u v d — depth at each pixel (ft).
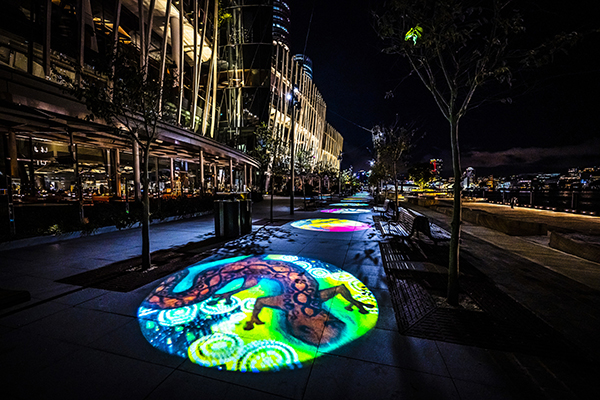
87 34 61.87
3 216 26.09
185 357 8.23
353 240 25.84
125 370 7.64
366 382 7.11
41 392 6.77
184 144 56.24
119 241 25.36
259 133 56.03
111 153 68.18
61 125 33.30
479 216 35.04
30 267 17.28
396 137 41.75
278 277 15.35
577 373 7.38
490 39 10.69
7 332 9.60
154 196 60.54
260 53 153.69
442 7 10.23
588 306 11.52
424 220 22.39
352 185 237.04
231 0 135.64
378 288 13.69
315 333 9.54
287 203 81.30
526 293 12.92
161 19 101.09
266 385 7.04
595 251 18.15
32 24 50.75
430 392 6.73
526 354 8.26
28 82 26.23
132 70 15.97
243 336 9.39
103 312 11.17
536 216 42.98
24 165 58.75
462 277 15.17
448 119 12.13
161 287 13.89
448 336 9.25
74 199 54.70
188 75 129.08
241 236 27.96
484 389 6.81
